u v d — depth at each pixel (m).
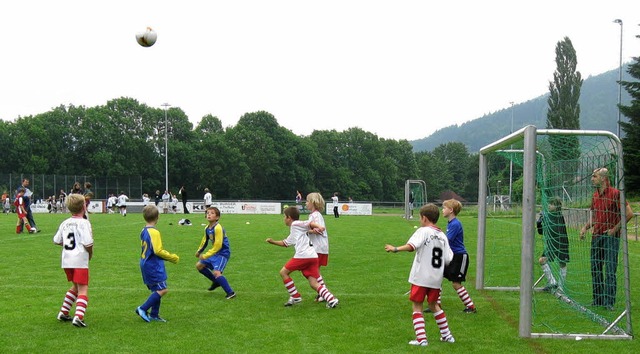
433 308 5.67
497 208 16.91
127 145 59.84
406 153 88.50
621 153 6.20
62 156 57.34
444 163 104.50
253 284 9.01
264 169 66.62
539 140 7.51
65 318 6.37
